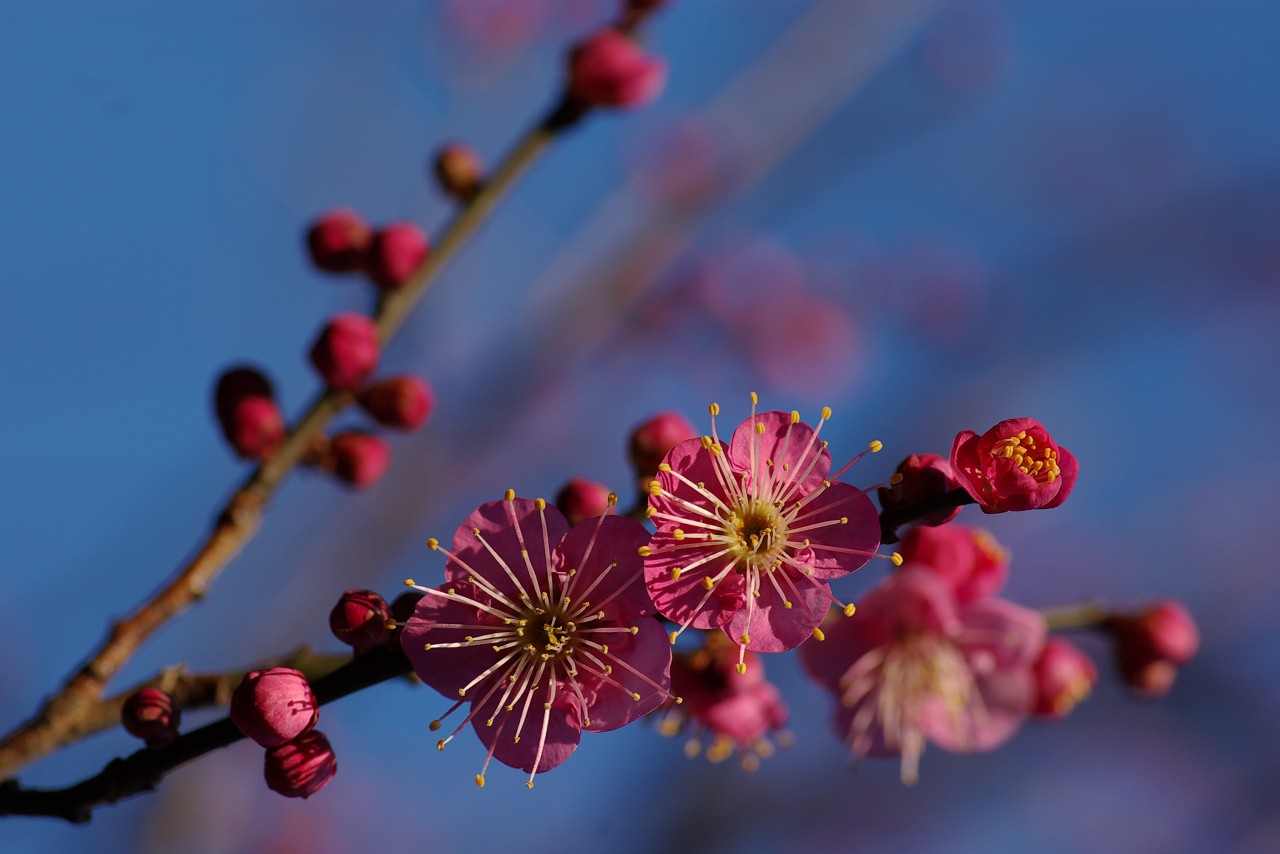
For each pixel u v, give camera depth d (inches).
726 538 16.1
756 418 16.3
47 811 16.4
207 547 17.4
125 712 16.3
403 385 18.1
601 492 17.1
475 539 16.1
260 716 16.0
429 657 16.0
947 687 17.8
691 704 17.5
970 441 16.2
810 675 18.0
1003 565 17.9
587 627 16.1
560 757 16.0
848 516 16.2
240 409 17.8
